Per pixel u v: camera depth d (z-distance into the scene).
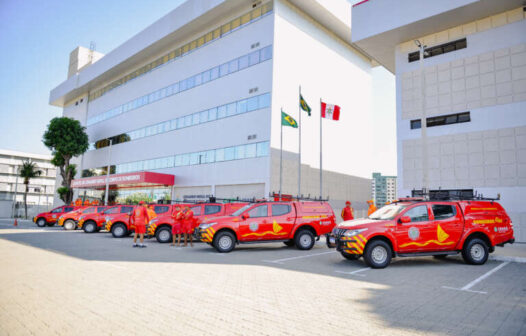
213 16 31.53
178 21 33.88
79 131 48.88
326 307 5.46
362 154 37.03
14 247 12.66
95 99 52.34
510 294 6.50
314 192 29.67
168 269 8.66
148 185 38.34
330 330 4.39
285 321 4.73
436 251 9.87
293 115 28.41
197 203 16.72
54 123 47.41
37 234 19.44
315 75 31.23
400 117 23.08
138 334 4.18
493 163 19.03
